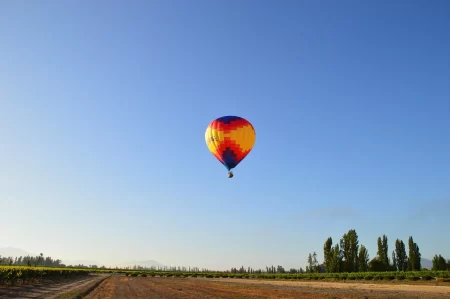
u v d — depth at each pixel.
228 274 138.38
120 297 37.91
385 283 67.75
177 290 50.19
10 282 50.97
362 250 106.12
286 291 47.59
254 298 36.88
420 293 40.72
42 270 68.56
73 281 72.94
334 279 90.75
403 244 108.19
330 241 112.31
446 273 65.88
